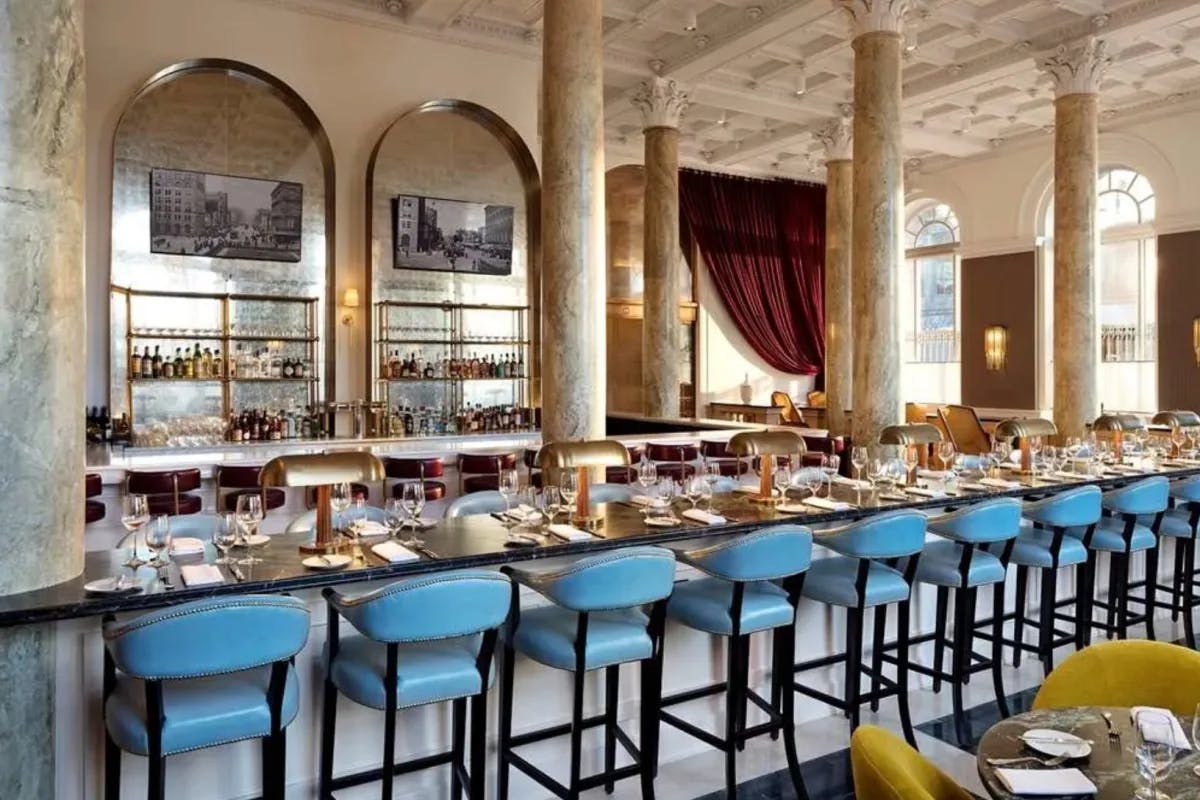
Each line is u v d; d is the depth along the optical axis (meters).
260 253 8.32
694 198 15.02
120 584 2.60
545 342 6.52
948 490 4.64
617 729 3.29
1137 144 12.45
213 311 8.25
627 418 10.50
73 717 2.65
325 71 8.54
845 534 3.56
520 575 2.94
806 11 8.63
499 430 9.26
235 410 8.34
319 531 3.17
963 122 12.98
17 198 2.45
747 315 15.46
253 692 2.46
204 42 8.01
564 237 6.41
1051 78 10.21
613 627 3.05
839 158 12.45
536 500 3.84
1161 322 12.23
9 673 2.45
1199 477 5.22
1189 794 1.77
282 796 2.45
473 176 9.28
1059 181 9.92
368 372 8.74
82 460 2.71
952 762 3.68
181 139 8.02
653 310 10.91
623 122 12.57
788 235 15.91
